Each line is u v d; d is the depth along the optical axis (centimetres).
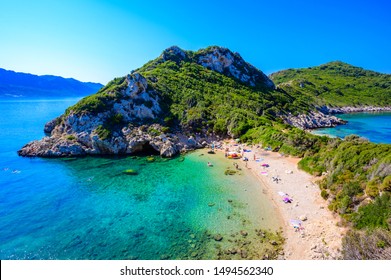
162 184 4278
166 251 2542
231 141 7119
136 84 7656
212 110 8388
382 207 2544
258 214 3186
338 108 17450
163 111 7938
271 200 3541
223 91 10256
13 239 2825
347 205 2884
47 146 6291
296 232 2755
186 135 7050
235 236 2750
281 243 2588
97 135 6134
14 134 9356
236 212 3262
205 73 11512
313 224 2861
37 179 4600
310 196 3544
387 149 3450
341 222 2741
